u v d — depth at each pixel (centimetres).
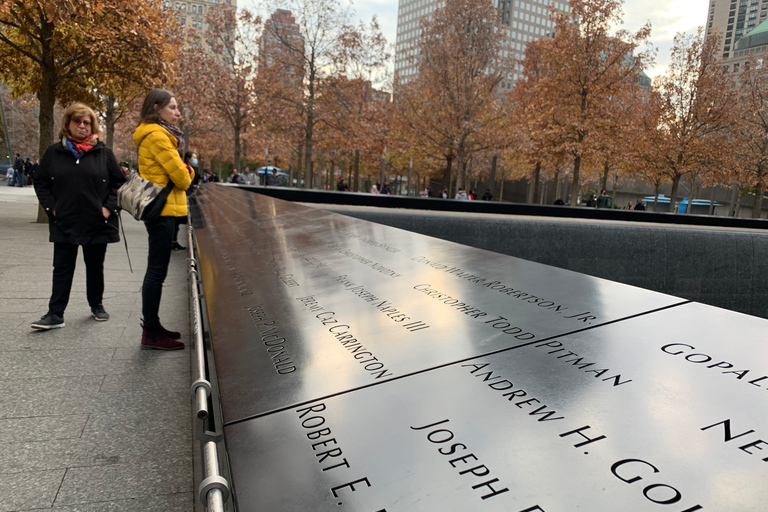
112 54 1093
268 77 2758
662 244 1073
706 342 167
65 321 436
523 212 1264
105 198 417
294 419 148
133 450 240
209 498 116
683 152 2802
